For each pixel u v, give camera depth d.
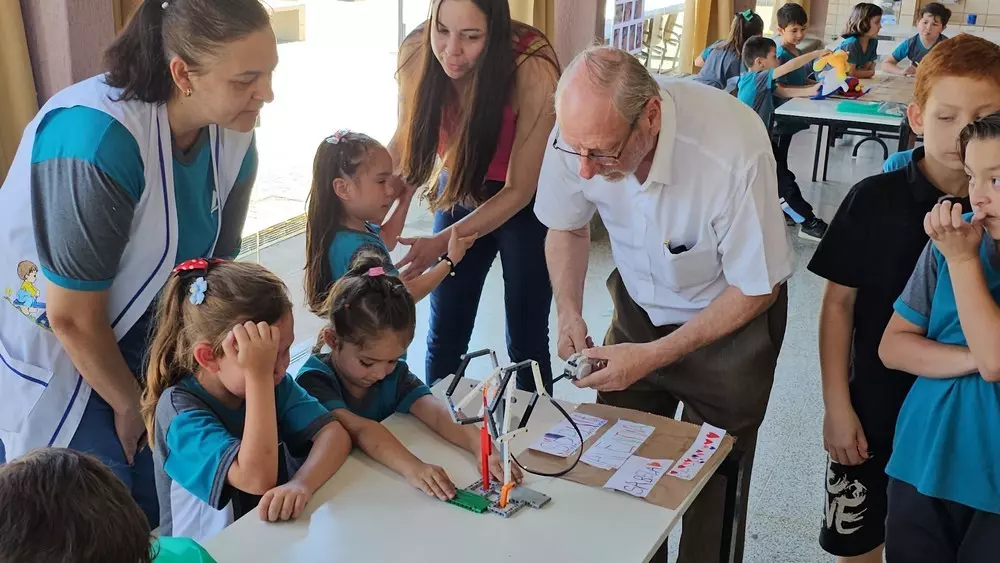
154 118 1.54
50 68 2.08
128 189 1.51
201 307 1.45
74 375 1.67
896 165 1.82
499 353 3.40
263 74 1.51
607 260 4.41
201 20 1.42
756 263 1.65
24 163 1.53
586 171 1.57
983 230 1.46
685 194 1.64
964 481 1.48
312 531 1.32
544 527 1.33
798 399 3.13
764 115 4.79
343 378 1.69
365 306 1.59
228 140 1.75
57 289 1.52
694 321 1.74
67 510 0.82
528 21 3.88
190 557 1.15
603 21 4.54
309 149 3.60
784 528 2.41
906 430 1.57
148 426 1.55
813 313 3.89
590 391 3.13
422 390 1.71
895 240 1.67
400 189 2.34
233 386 1.47
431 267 2.23
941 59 1.55
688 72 6.28
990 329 1.39
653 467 1.49
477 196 2.28
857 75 5.85
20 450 1.69
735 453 1.63
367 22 3.84
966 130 1.37
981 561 1.49
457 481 1.47
